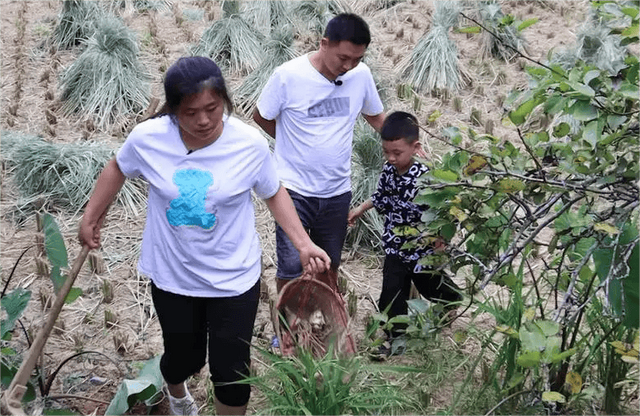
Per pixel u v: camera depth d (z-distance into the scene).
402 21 9.85
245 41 8.77
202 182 3.30
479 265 3.66
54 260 3.98
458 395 3.99
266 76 7.97
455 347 4.54
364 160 6.25
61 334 4.75
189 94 3.05
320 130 4.45
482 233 3.81
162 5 10.29
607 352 3.97
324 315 4.43
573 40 9.14
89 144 6.79
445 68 8.27
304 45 9.12
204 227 3.33
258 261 3.58
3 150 6.84
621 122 3.21
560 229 3.66
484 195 3.65
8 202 6.23
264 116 4.53
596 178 3.39
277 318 4.10
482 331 4.71
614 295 3.65
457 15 9.48
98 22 8.78
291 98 4.43
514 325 4.00
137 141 3.32
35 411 3.75
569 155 3.43
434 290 4.59
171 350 3.65
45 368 4.40
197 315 3.56
